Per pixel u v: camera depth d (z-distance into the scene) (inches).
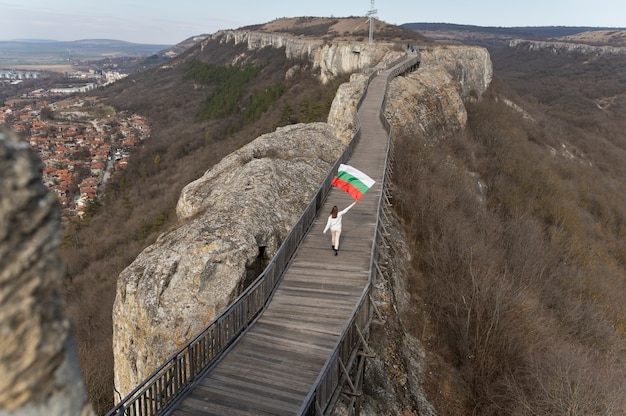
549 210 1414.9
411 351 693.3
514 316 753.0
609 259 1366.9
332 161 860.0
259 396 312.7
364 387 518.0
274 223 585.6
